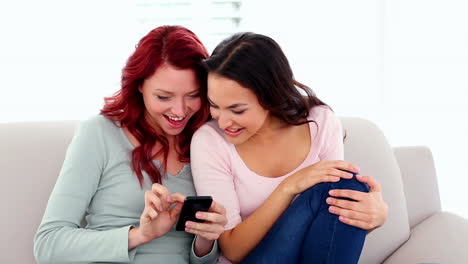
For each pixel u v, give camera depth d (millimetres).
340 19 2354
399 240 1654
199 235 1367
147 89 1386
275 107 1359
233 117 1330
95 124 1448
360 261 1619
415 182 1775
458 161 2422
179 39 1360
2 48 2146
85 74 2230
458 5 2365
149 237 1308
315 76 2383
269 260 1296
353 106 2422
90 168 1398
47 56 2189
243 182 1473
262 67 1314
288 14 2330
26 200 1504
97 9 2205
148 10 2256
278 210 1357
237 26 2338
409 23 2381
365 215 1244
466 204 2412
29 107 2203
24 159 1534
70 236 1322
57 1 2168
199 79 1373
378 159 1695
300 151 1507
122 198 1411
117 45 2240
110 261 1326
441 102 2426
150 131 1462
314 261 1265
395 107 2432
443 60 2404
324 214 1266
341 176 1314
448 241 1568
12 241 1475
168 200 1266
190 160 1496
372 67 2391
